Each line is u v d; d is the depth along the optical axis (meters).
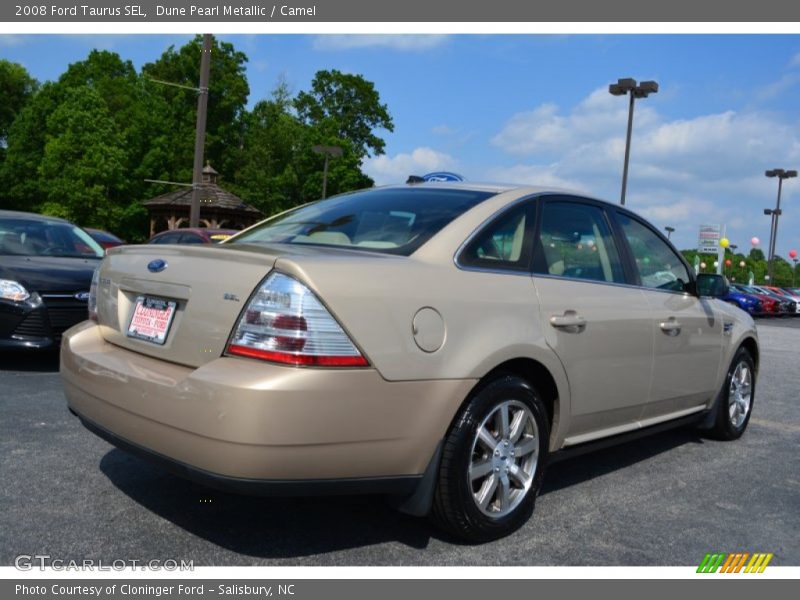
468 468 3.04
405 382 2.78
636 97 23.67
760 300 33.59
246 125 53.94
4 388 5.74
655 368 4.19
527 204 3.66
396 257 3.05
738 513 3.81
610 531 3.46
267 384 2.53
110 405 3.00
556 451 3.57
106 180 42.31
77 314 6.52
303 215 3.88
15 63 62.75
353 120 64.62
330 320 2.63
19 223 7.79
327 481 2.70
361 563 2.97
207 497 3.59
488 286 3.20
